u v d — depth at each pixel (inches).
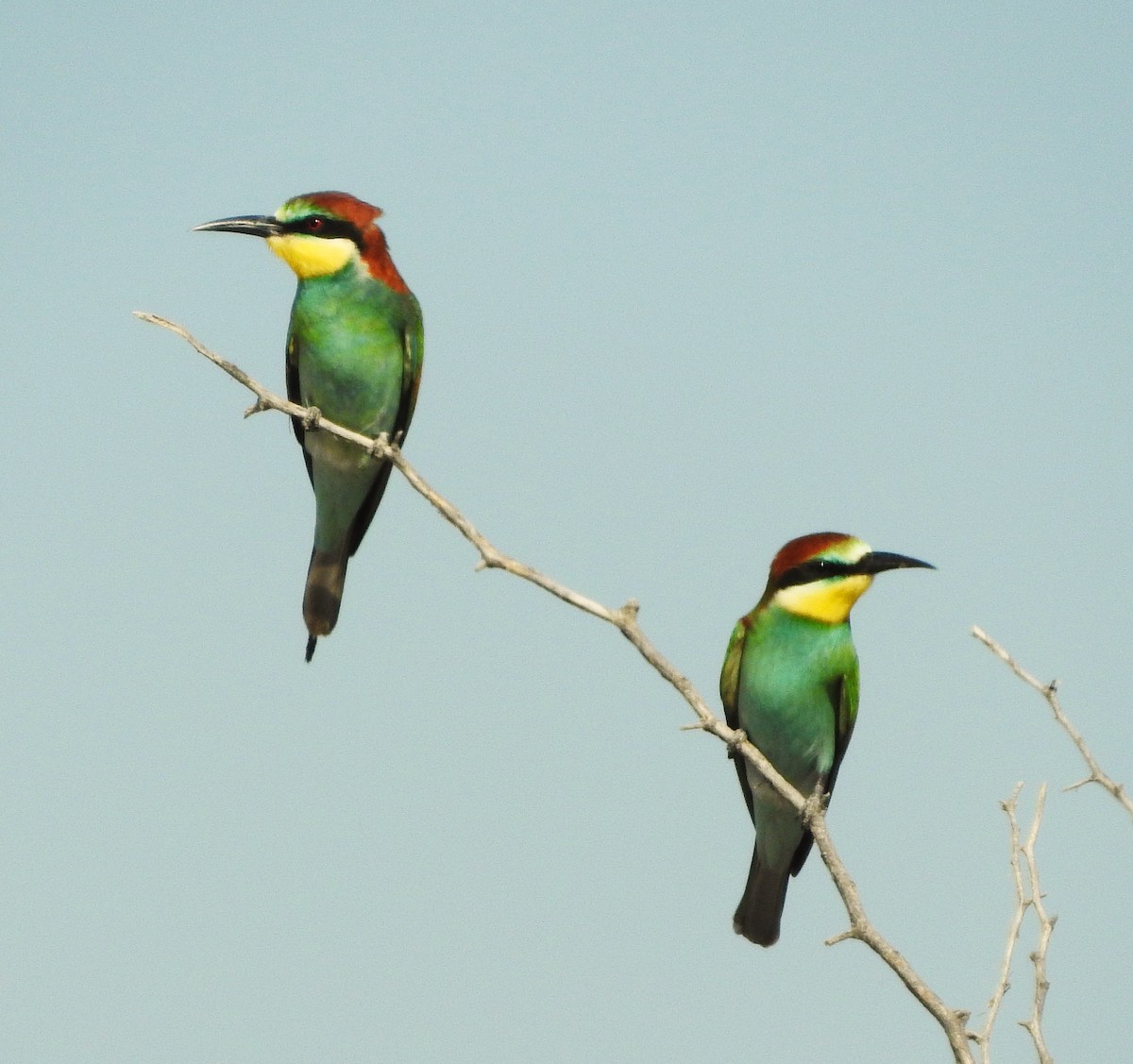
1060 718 327.6
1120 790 324.8
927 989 327.9
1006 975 311.3
